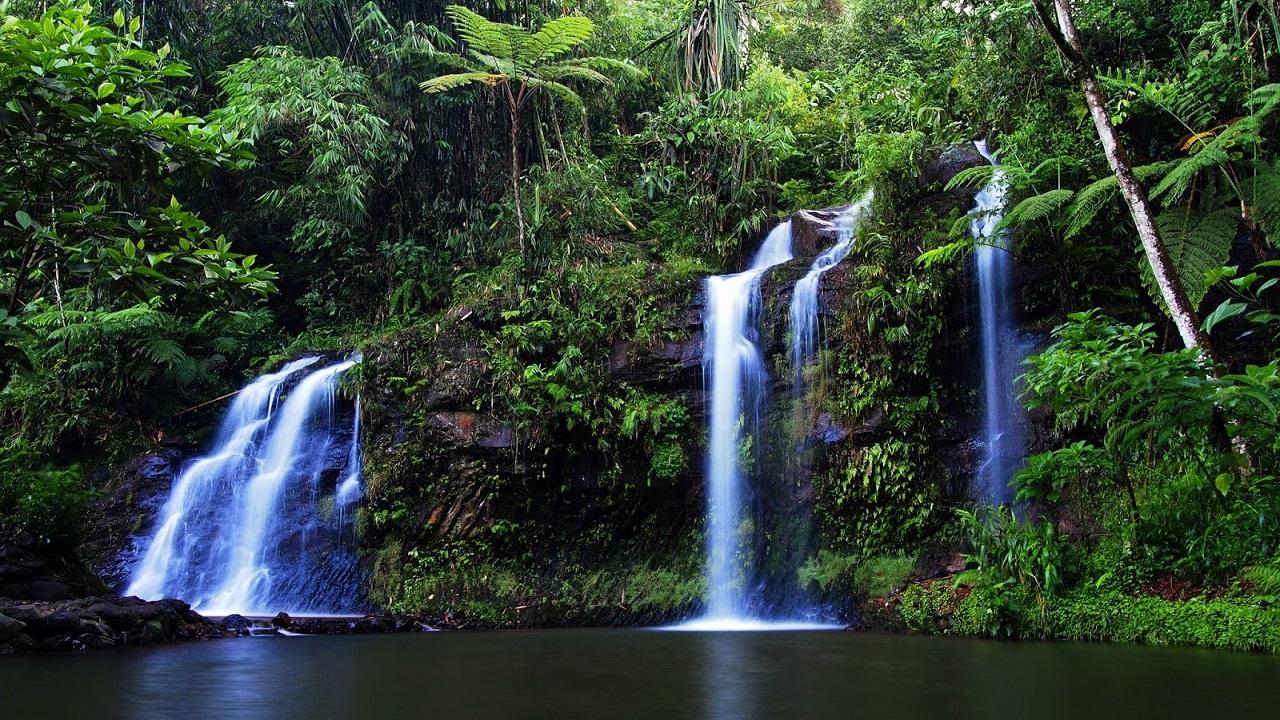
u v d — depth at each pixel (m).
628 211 14.43
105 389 13.13
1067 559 7.52
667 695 4.38
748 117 13.85
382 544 10.98
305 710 3.96
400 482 11.02
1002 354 9.97
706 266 12.88
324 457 11.69
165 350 12.63
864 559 9.57
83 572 9.55
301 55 14.27
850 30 19.11
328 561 11.12
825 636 7.75
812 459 10.14
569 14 15.89
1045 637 7.13
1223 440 6.57
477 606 10.13
